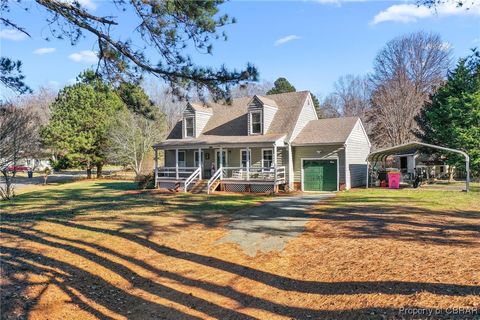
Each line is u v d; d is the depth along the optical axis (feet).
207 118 93.25
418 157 98.37
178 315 19.70
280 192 75.05
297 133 81.20
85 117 119.03
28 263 25.29
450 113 83.76
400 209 43.78
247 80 30.07
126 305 21.09
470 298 16.89
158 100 159.74
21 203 62.64
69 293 21.74
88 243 31.48
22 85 32.27
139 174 112.78
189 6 28.04
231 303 20.98
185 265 27.48
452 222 34.78
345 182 75.31
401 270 22.09
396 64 148.56
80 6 27.99
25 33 28.94
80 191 85.15
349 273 23.13
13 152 73.77
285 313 19.15
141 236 34.55
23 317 18.22
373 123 159.94
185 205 55.06
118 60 30.60
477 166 82.53
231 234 35.53
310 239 32.07
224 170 85.66
